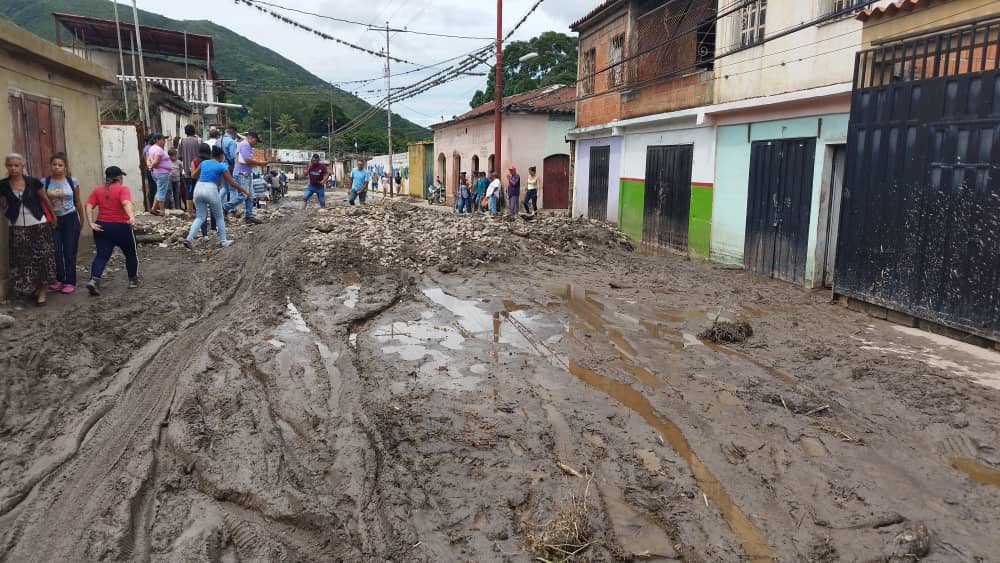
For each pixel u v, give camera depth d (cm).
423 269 1130
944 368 639
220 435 492
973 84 710
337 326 765
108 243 840
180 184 1648
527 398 562
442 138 3644
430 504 402
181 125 2822
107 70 1131
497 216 1845
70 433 484
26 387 545
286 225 1397
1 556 349
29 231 743
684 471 444
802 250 1097
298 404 542
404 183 4862
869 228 866
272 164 5647
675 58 1538
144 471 437
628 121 1716
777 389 583
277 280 981
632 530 381
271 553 364
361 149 8369
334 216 1508
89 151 1131
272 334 738
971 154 712
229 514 401
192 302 843
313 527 386
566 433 497
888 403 552
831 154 1045
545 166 2731
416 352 684
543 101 2817
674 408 544
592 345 714
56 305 773
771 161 1186
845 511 398
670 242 1572
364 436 485
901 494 415
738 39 1272
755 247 1239
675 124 1530
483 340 730
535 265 1227
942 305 754
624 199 1823
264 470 442
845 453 468
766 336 757
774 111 1170
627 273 1187
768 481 431
